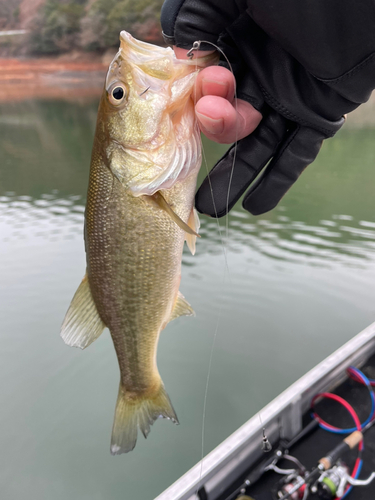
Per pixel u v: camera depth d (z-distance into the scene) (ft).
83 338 0.82
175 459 1.93
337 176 6.29
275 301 3.08
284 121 0.75
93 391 2.41
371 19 0.57
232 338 2.72
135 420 0.88
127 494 1.77
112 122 0.72
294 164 0.78
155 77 0.69
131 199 0.72
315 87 0.68
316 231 4.26
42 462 1.97
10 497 1.78
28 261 3.99
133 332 0.81
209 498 1.07
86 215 0.76
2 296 3.35
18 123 13.64
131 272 0.76
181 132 0.72
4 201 6.14
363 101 0.67
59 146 10.35
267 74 0.68
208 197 0.79
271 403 1.23
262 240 4.15
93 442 2.08
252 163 0.77
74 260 4.00
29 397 2.36
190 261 3.76
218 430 2.06
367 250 3.77
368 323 2.78
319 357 2.48
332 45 0.60
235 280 3.36
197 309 3.04
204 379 2.39
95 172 0.74
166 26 0.70
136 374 0.86
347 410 1.34
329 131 0.73
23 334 2.90
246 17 0.66
